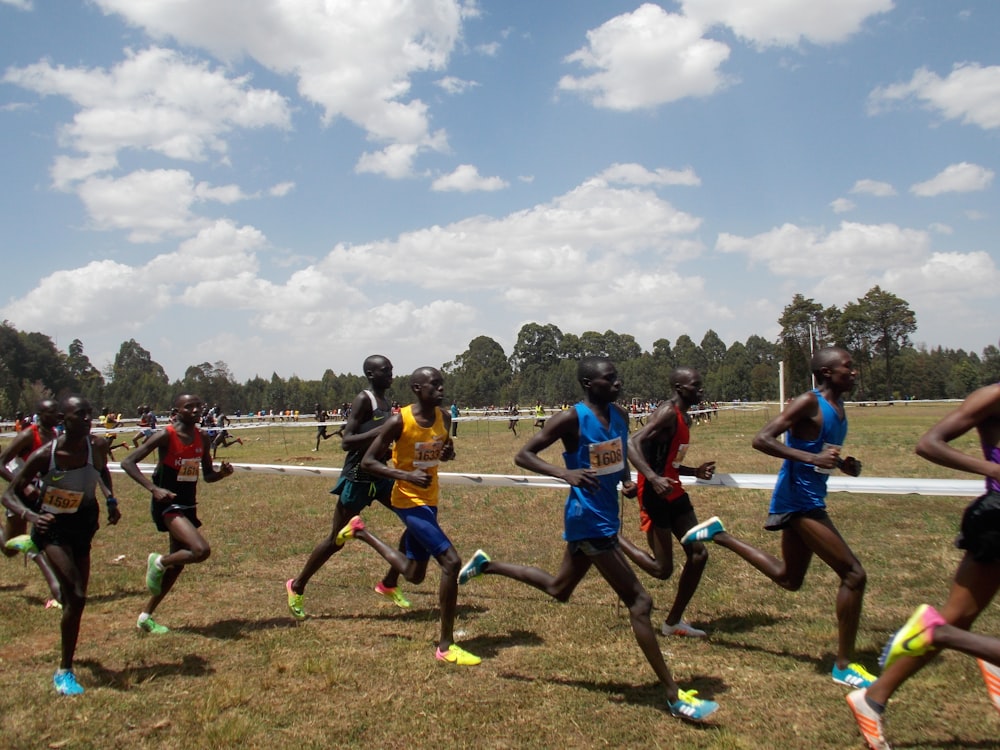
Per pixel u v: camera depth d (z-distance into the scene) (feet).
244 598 21.34
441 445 16.57
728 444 72.79
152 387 265.75
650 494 16.88
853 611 13.98
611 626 18.08
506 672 15.23
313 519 33.22
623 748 11.89
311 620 19.20
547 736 12.32
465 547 27.30
